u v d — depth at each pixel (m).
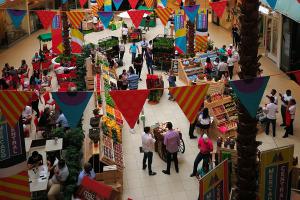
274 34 17.69
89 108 13.57
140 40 23.02
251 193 6.71
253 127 6.41
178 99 5.63
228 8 24.42
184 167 10.00
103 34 25.39
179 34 12.35
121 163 9.41
